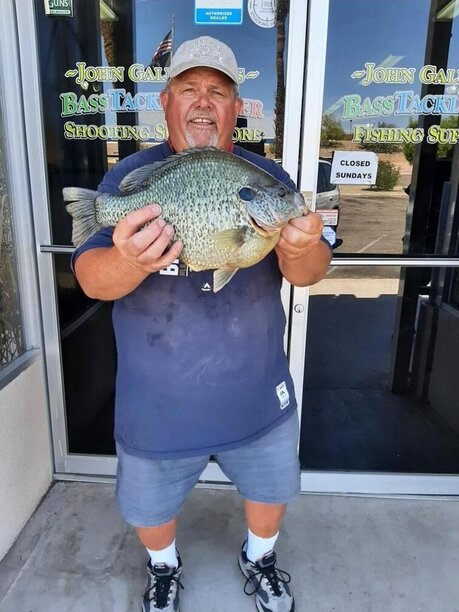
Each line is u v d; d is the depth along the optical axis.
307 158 2.16
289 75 2.09
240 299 1.55
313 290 2.34
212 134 1.52
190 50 1.46
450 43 2.07
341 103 2.12
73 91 2.16
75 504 2.40
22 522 2.24
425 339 2.43
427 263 2.23
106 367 2.46
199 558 2.11
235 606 1.90
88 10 2.08
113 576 2.02
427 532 2.29
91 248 1.42
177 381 1.56
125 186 1.30
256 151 2.17
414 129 2.15
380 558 2.13
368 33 2.06
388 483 2.51
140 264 1.19
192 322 1.53
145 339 1.55
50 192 2.26
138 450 1.62
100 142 2.21
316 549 2.18
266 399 1.67
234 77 1.49
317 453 2.53
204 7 2.05
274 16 2.04
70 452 2.54
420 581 2.03
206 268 1.25
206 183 1.17
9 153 2.20
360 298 2.36
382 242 2.26
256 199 1.16
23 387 2.24
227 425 1.61
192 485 1.76
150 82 2.14
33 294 2.35
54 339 2.41
